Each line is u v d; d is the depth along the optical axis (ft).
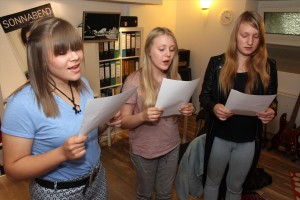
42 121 2.63
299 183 7.83
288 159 9.26
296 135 9.11
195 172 5.98
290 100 9.96
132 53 10.66
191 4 12.78
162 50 4.11
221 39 11.89
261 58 4.69
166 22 13.23
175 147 4.75
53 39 2.46
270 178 7.82
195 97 13.61
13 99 2.58
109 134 9.79
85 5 9.71
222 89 4.89
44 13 8.47
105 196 3.65
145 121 4.12
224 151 5.08
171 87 3.72
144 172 4.63
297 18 10.14
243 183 5.55
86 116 2.52
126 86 4.38
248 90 4.75
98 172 3.41
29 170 2.58
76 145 2.55
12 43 8.04
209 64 5.20
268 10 10.85
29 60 2.59
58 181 2.96
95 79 9.35
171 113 4.32
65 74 2.66
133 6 11.31
